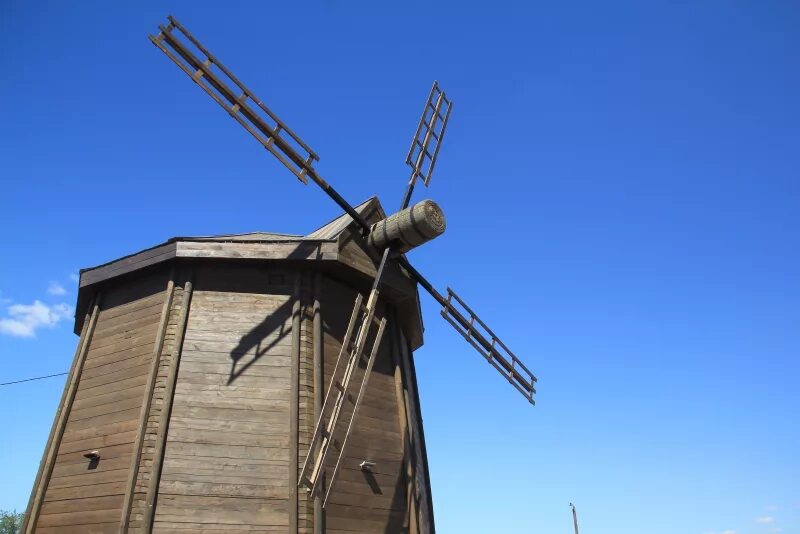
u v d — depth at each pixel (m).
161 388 11.74
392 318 15.35
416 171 15.80
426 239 13.77
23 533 11.73
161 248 13.20
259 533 10.75
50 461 12.35
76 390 13.15
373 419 13.46
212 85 11.48
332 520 11.46
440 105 17.33
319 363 12.48
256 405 11.88
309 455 10.82
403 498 13.23
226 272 13.23
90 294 14.75
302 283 13.23
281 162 12.18
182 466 11.09
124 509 10.58
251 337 12.57
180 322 12.41
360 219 13.80
